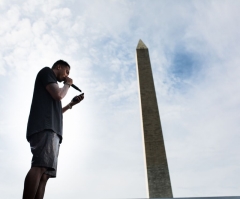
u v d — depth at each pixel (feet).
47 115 6.35
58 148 6.68
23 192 5.27
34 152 5.80
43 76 6.86
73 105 8.77
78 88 8.78
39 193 6.12
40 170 5.68
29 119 6.35
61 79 7.59
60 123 6.83
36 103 6.53
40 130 6.01
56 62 7.79
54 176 6.59
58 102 7.12
